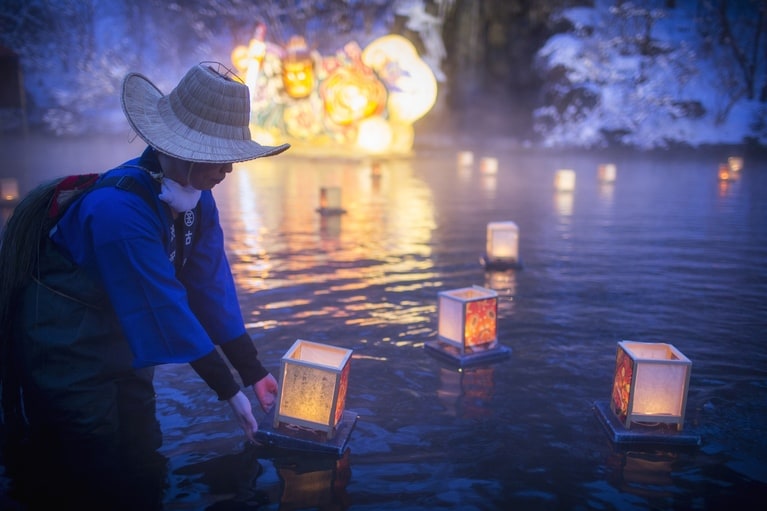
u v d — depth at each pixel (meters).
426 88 20.94
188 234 2.35
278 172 14.50
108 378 2.38
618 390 2.59
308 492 2.01
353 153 19.92
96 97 24.72
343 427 2.45
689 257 6.06
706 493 2.05
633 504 1.98
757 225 8.00
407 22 26.41
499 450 2.32
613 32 24.41
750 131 22.19
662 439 2.39
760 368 3.19
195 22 26.62
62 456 2.22
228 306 2.50
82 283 2.26
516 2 26.05
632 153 21.39
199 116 2.05
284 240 6.73
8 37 24.83
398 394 2.83
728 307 4.34
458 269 5.46
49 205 2.26
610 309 4.26
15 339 2.30
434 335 3.67
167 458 2.22
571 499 2.01
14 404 2.36
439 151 21.67
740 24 24.19
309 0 26.30
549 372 3.12
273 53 20.59
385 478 2.11
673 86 23.41
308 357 2.56
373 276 5.16
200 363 2.15
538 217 8.58
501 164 17.70
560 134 23.38
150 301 2.08
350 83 20.09
